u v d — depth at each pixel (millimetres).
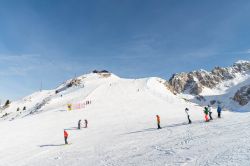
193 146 20766
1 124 63781
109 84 129875
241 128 25297
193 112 63594
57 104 104750
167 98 98312
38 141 41031
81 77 174000
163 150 21953
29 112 134000
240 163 13516
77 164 23234
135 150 24625
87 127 50156
